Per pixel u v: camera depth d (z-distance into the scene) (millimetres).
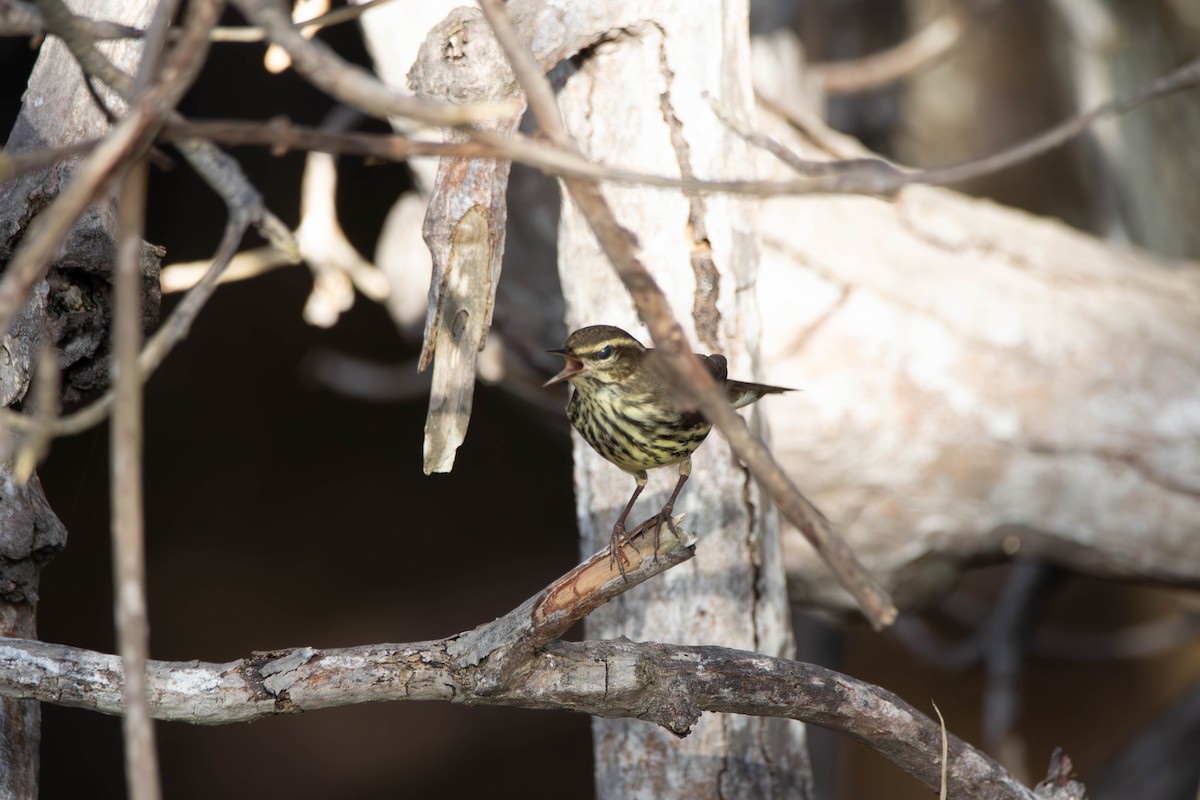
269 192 19328
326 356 19797
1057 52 17609
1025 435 11055
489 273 5676
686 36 6922
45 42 6551
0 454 5355
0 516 5836
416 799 24516
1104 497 11180
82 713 22422
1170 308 11648
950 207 12414
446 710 25188
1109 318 11391
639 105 6977
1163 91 5250
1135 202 16188
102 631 22531
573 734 25609
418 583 25000
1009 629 14023
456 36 5676
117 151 3225
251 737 24062
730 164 7094
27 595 5973
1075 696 21219
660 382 5973
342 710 24750
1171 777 15344
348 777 24375
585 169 3521
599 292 7289
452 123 3207
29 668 4922
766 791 7344
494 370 12070
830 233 11367
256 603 24188
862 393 10977
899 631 14938
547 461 24422
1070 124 5027
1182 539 11164
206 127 3469
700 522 7230
